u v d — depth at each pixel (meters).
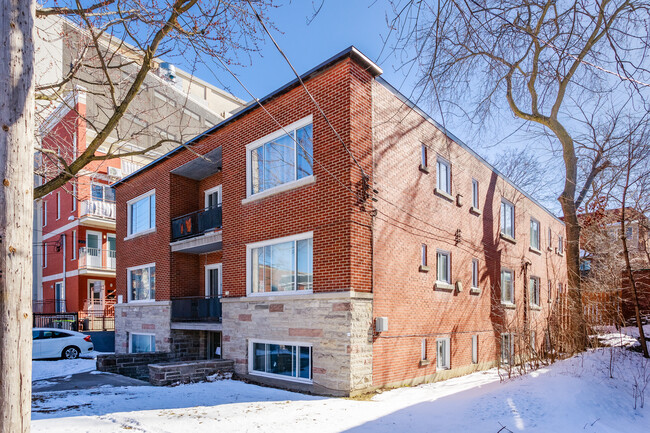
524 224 21.61
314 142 11.39
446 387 11.30
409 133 13.09
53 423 7.02
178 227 16.36
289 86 11.98
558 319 14.30
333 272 10.56
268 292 12.33
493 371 15.44
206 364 12.15
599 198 15.89
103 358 14.19
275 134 12.52
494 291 17.66
